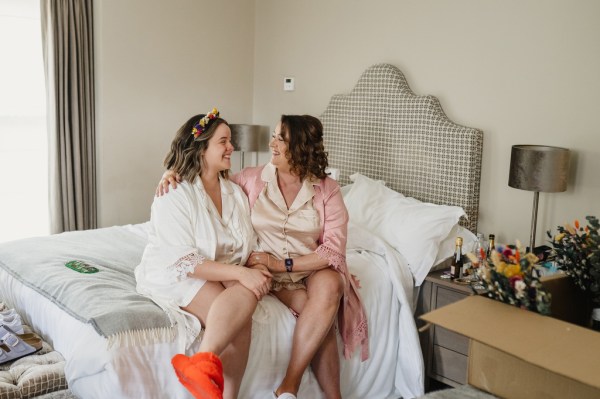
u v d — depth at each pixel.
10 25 3.96
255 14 4.67
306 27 4.25
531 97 3.07
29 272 2.63
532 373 1.36
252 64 4.73
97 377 2.01
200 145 2.38
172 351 2.09
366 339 2.58
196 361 1.88
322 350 2.38
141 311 2.12
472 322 1.40
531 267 1.51
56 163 4.02
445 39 3.41
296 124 2.53
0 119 4.04
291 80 4.41
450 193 3.33
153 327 2.08
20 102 4.09
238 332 2.13
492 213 3.28
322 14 4.12
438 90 3.46
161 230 2.31
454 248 3.05
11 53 4.00
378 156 3.69
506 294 1.51
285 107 4.50
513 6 3.11
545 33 3.00
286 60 4.45
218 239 2.37
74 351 2.05
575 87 2.91
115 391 1.96
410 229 3.00
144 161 4.28
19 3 3.94
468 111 3.34
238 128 4.38
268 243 2.51
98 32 3.98
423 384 2.72
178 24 4.29
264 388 2.28
